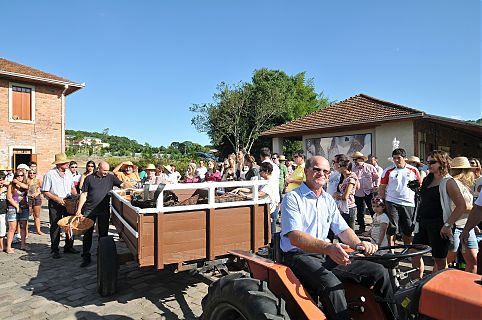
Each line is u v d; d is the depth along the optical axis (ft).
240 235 14.43
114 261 14.94
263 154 21.35
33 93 64.95
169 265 13.44
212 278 17.04
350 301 8.51
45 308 13.96
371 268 8.38
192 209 13.25
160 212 12.62
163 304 14.15
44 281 17.17
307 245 8.16
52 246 21.44
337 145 49.19
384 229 19.25
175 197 16.19
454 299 6.05
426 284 6.67
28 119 64.64
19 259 21.25
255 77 134.21
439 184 13.04
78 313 13.42
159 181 30.48
